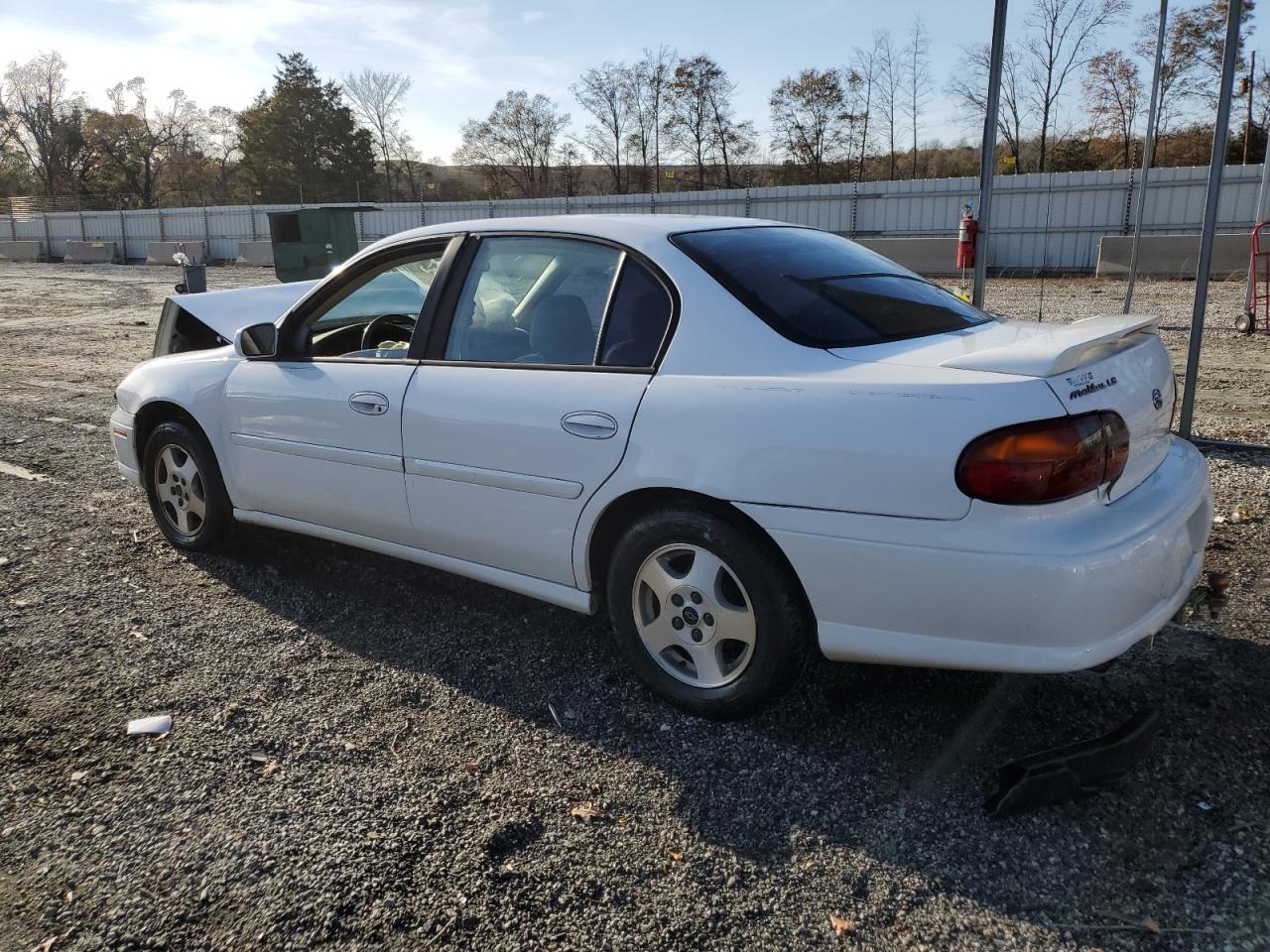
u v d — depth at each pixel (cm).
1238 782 262
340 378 377
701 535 286
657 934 217
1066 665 245
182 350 625
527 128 5950
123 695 327
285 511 411
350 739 299
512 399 323
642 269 314
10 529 502
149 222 4181
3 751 294
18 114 7088
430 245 372
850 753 285
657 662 312
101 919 224
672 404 288
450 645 364
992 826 250
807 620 283
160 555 462
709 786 271
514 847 247
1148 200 2488
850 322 295
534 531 324
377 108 6706
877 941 213
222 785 275
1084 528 245
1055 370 244
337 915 223
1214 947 208
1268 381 859
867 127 4841
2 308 1841
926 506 248
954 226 2766
